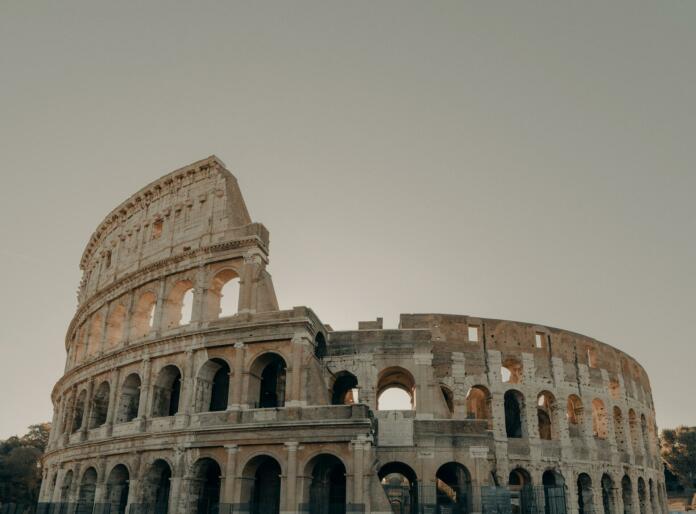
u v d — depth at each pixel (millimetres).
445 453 61062
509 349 78312
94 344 83188
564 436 77125
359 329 68875
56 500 74000
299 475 54875
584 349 85312
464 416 72688
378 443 61656
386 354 66375
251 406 60500
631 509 83562
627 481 84688
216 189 72500
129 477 63188
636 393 94938
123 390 69688
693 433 155625
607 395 85375
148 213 79500
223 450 58188
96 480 68312
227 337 62375
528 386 77375
